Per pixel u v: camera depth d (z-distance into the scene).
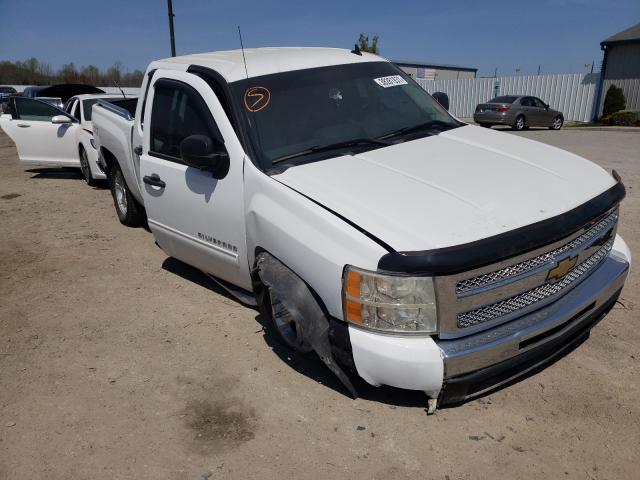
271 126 3.59
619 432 2.73
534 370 3.20
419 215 2.69
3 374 3.55
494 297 2.61
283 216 3.03
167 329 4.05
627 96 24.94
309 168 3.29
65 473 2.67
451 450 2.68
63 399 3.25
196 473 2.63
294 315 2.92
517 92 28.67
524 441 2.71
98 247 6.00
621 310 3.96
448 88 31.42
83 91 13.68
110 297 4.68
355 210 2.79
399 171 3.19
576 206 2.86
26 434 2.96
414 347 2.55
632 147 13.37
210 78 3.85
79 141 8.88
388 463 2.62
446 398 2.67
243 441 2.82
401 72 4.59
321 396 3.15
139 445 2.84
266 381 3.32
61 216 7.41
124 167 5.78
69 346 3.87
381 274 2.53
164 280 5.00
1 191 9.27
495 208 2.74
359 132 3.78
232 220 3.54
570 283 2.94
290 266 3.02
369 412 2.98
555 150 3.69
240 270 3.68
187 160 3.56
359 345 2.65
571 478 2.47
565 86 26.81
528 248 2.58
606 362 3.32
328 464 2.64
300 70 4.00
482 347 2.57
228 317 4.19
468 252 2.46
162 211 4.27
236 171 3.46
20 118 9.58
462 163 3.30
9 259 5.75
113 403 3.19
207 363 3.56
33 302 4.65
